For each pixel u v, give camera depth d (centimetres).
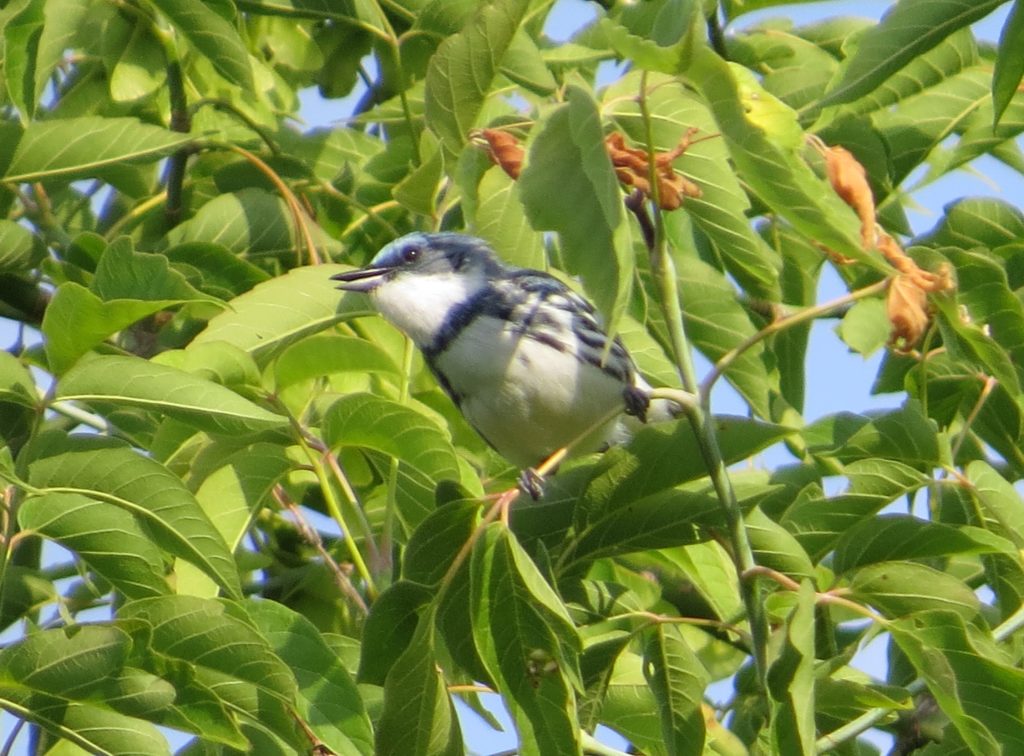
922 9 937
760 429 845
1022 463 1084
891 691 888
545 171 701
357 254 1318
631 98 833
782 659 687
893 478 938
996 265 895
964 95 1193
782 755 695
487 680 797
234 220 1185
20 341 1239
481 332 1147
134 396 821
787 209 730
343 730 866
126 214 1366
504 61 1108
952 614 767
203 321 1196
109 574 862
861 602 797
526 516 930
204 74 1286
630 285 670
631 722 977
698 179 891
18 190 1182
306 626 882
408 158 1291
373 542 977
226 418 823
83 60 1302
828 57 1250
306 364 1041
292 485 1172
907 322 758
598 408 1160
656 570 1209
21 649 799
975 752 770
